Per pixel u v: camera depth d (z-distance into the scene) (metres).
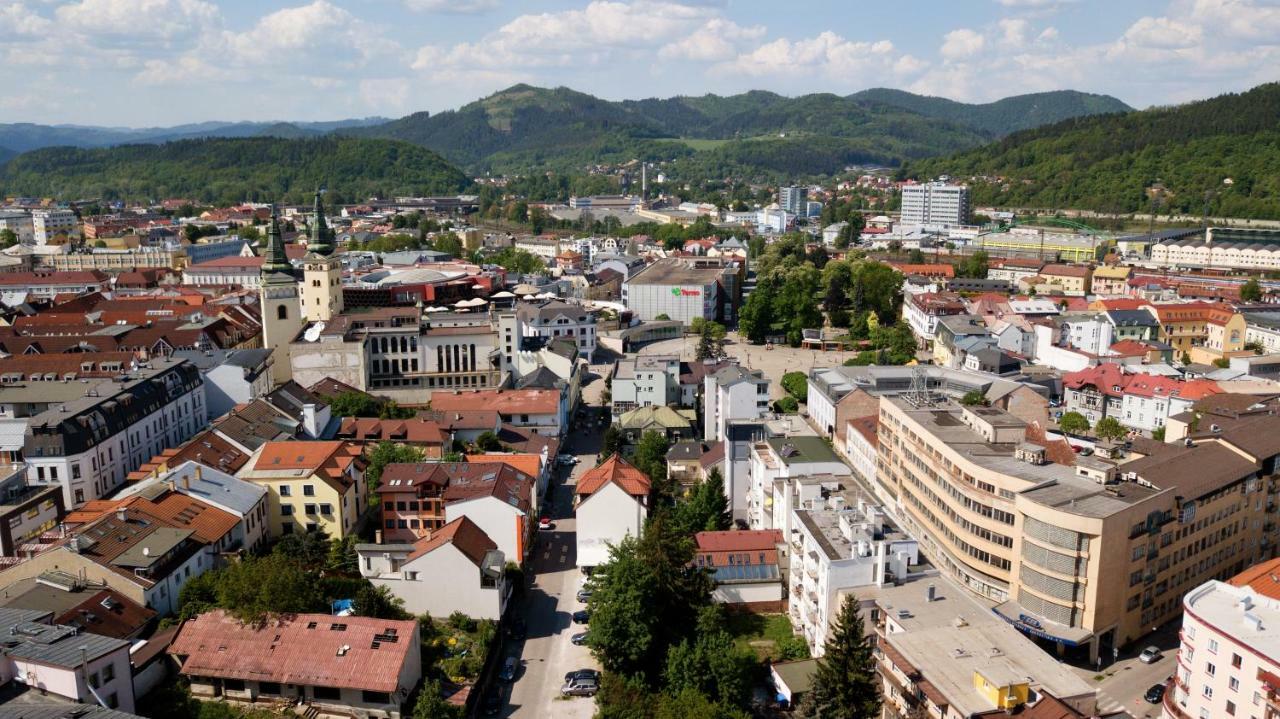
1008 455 157.25
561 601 155.12
